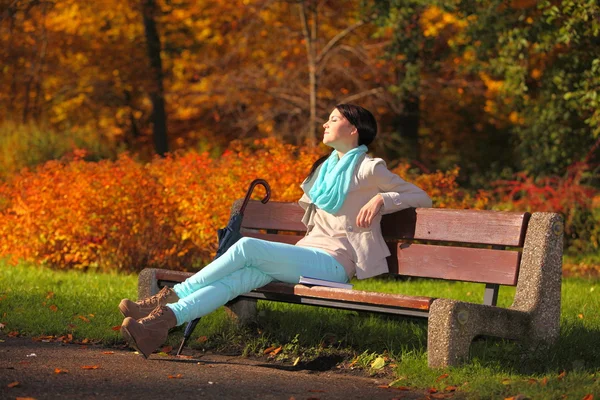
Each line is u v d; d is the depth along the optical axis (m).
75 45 20.17
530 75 14.79
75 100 20.86
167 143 20.38
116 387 3.83
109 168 9.20
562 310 6.28
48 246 9.19
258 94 18.23
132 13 19.84
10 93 20.48
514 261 4.54
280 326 5.41
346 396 3.84
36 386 3.78
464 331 4.24
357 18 16.30
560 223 4.59
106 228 8.96
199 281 4.58
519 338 4.49
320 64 17.08
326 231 5.05
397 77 16.91
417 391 3.97
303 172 8.66
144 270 5.35
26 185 9.62
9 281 7.58
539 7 11.52
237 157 9.30
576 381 3.97
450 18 14.87
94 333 5.25
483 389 3.85
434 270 4.81
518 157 15.81
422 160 19.98
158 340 4.36
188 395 3.74
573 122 14.60
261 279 4.71
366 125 5.11
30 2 19.19
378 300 4.34
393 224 5.02
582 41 12.40
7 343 4.91
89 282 7.62
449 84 17.50
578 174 12.52
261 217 5.71
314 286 4.59
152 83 19.75
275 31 17.98
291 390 3.93
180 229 8.83
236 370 4.40
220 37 19.61
